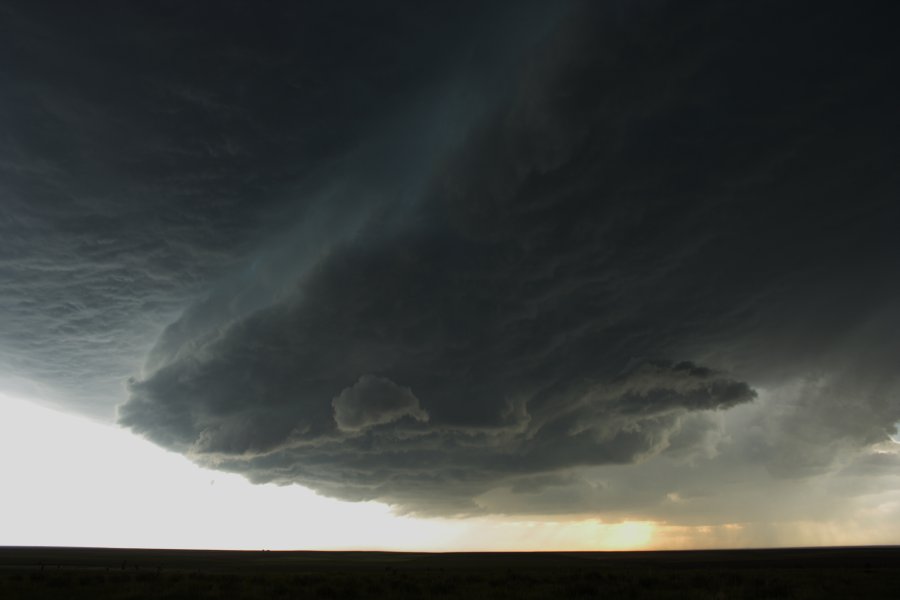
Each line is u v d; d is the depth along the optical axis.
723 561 81.31
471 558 110.12
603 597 28.80
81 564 72.88
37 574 39.41
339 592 30.75
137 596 28.19
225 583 35.69
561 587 33.19
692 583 35.91
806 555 100.50
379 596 29.55
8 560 76.25
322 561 91.00
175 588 32.00
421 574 47.00
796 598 27.22
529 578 41.19
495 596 29.41
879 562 68.50
